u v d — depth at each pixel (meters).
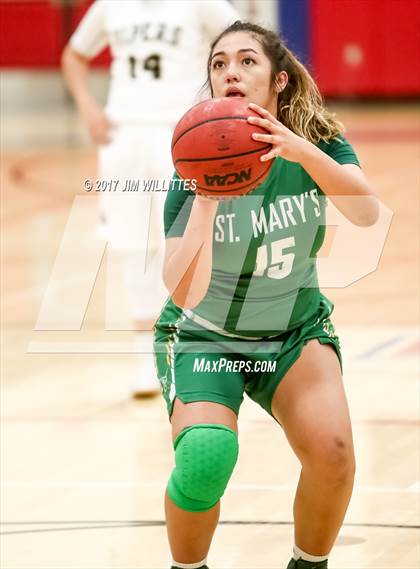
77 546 8.12
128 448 10.48
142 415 11.60
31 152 33.69
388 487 9.08
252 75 6.64
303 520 6.63
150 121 11.99
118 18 12.22
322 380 6.62
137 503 9.01
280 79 6.82
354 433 10.52
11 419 11.52
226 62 6.71
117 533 8.38
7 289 17.39
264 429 10.89
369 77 36.22
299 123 6.92
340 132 7.02
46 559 7.89
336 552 7.82
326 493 6.42
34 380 13.08
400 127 33.19
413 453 9.91
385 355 13.28
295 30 35.25
